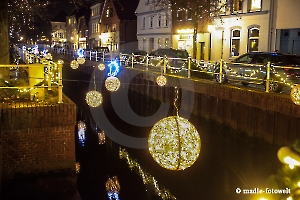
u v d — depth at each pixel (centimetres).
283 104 996
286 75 1328
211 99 1377
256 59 1470
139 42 4516
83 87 3156
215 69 1614
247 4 2714
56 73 817
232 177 1062
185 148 398
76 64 1473
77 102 2577
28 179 656
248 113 1165
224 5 2586
